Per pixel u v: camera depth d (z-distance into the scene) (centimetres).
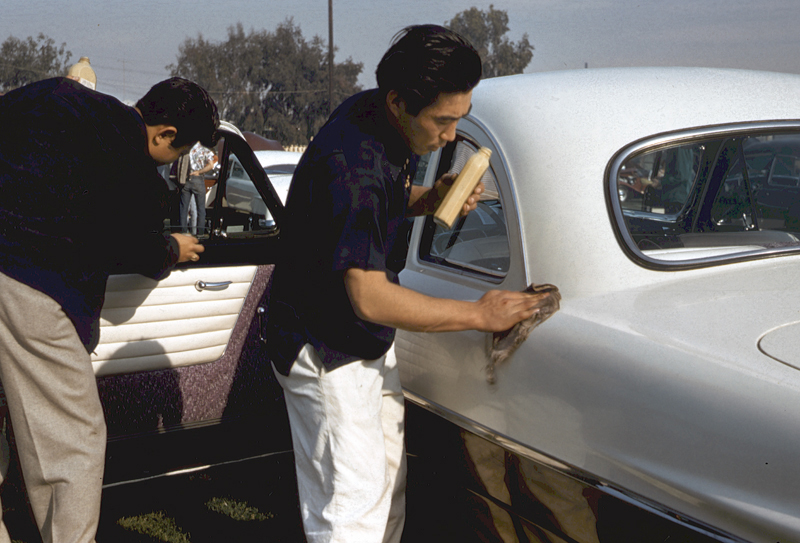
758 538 138
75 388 222
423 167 265
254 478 342
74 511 227
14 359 217
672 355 158
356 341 179
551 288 191
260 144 1583
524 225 200
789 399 139
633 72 237
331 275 167
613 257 189
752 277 193
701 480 147
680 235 202
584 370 170
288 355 184
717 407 146
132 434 271
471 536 215
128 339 271
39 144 206
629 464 159
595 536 168
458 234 232
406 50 156
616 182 196
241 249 288
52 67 7619
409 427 233
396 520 222
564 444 175
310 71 7788
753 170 216
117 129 212
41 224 208
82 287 220
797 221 221
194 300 280
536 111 213
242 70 7744
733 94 223
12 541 280
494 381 193
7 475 267
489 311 181
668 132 204
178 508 317
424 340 223
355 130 167
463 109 161
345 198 162
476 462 203
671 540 151
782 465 136
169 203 271
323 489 187
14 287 209
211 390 290
